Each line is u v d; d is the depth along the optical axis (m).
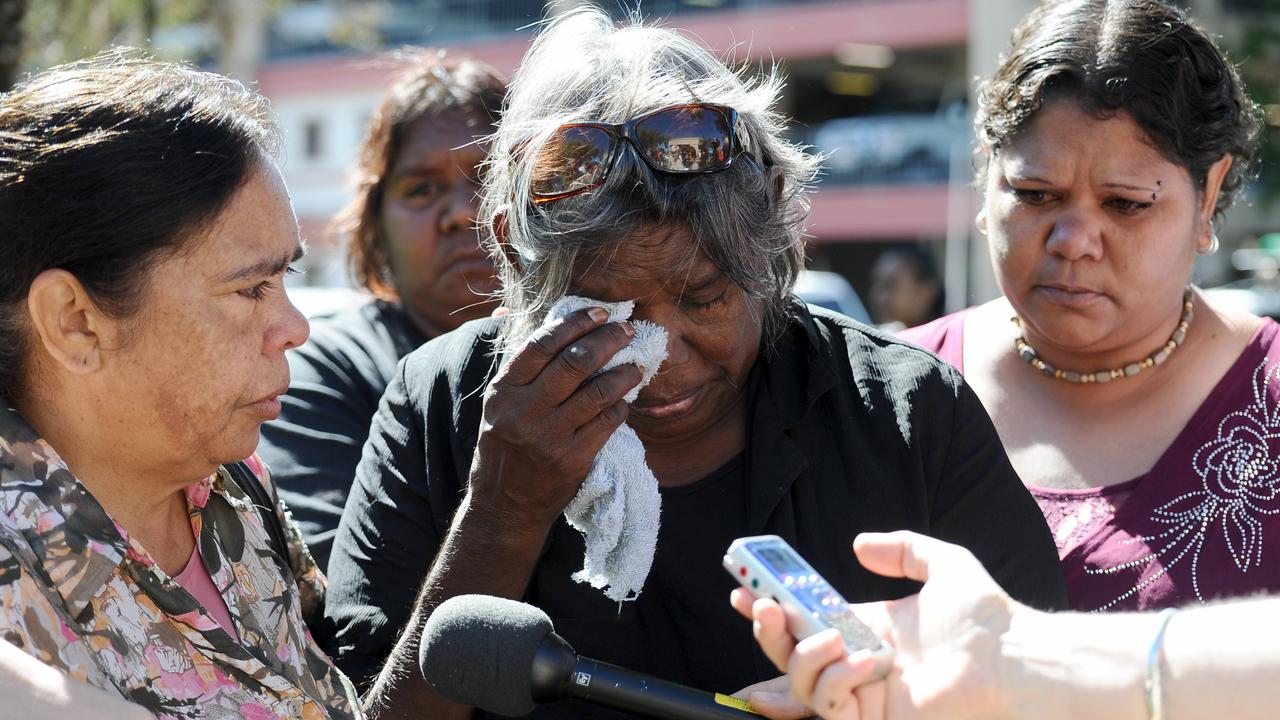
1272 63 12.61
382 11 15.32
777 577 1.41
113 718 1.35
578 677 1.56
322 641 2.02
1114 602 2.29
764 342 1.94
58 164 1.49
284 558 2.01
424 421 2.00
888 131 20.72
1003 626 1.42
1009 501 1.96
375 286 3.41
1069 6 2.33
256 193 1.60
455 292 3.12
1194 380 2.41
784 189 1.87
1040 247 2.32
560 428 1.68
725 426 1.94
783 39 19.44
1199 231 2.39
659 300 1.75
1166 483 2.34
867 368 1.98
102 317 1.52
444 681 1.58
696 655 1.88
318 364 2.92
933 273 12.42
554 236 1.74
